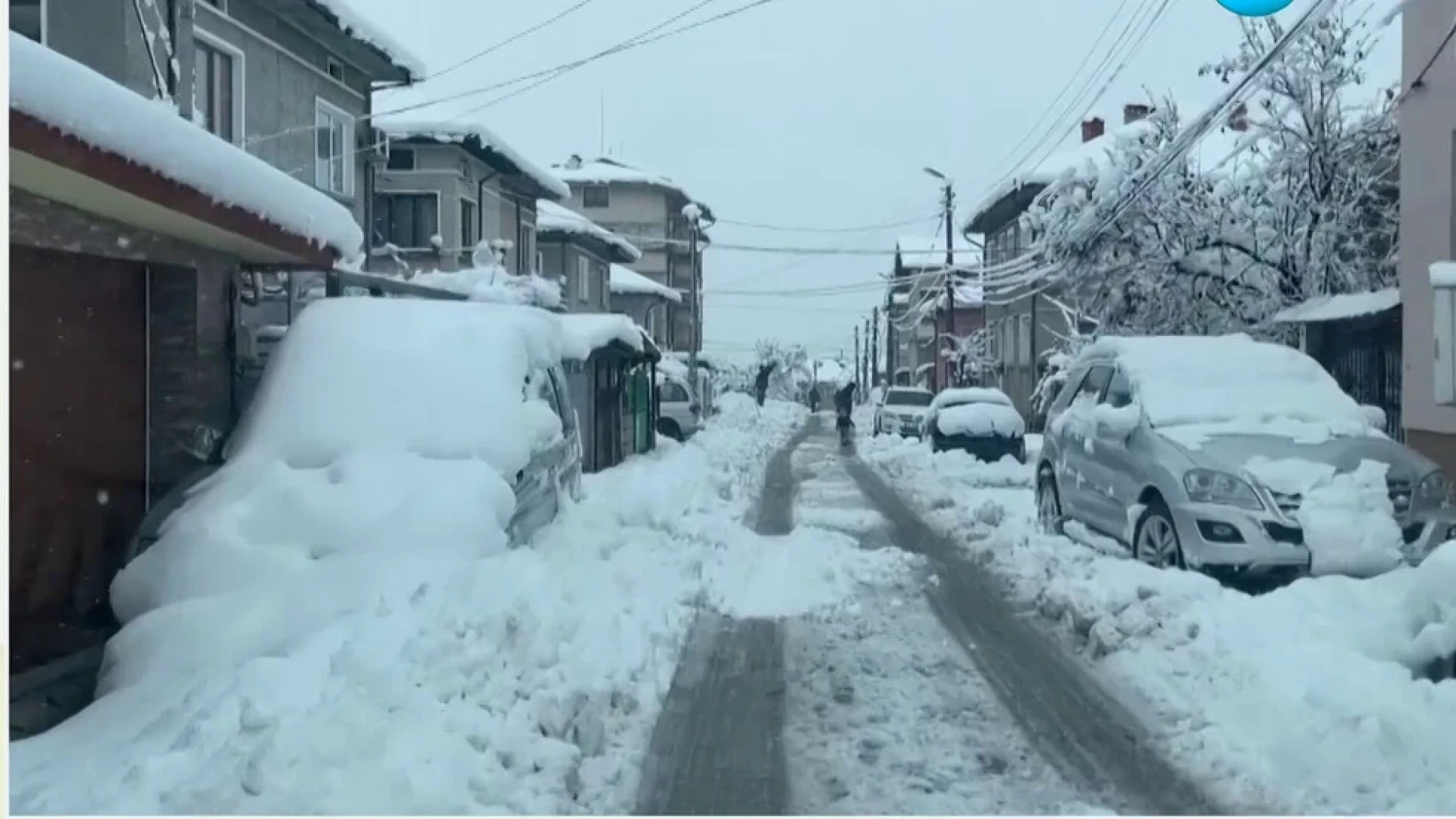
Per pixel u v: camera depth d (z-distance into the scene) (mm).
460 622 6934
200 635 7027
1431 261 15594
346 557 7738
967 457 24906
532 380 10562
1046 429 13086
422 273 22516
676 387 36188
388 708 5719
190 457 9703
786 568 11148
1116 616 8172
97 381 9016
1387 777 5480
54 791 5156
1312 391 10695
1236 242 21844
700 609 9391
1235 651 7383
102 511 9070
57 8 12648
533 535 9953
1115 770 5723
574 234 38625
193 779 5047
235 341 10477
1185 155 21891
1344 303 19266
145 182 7211
